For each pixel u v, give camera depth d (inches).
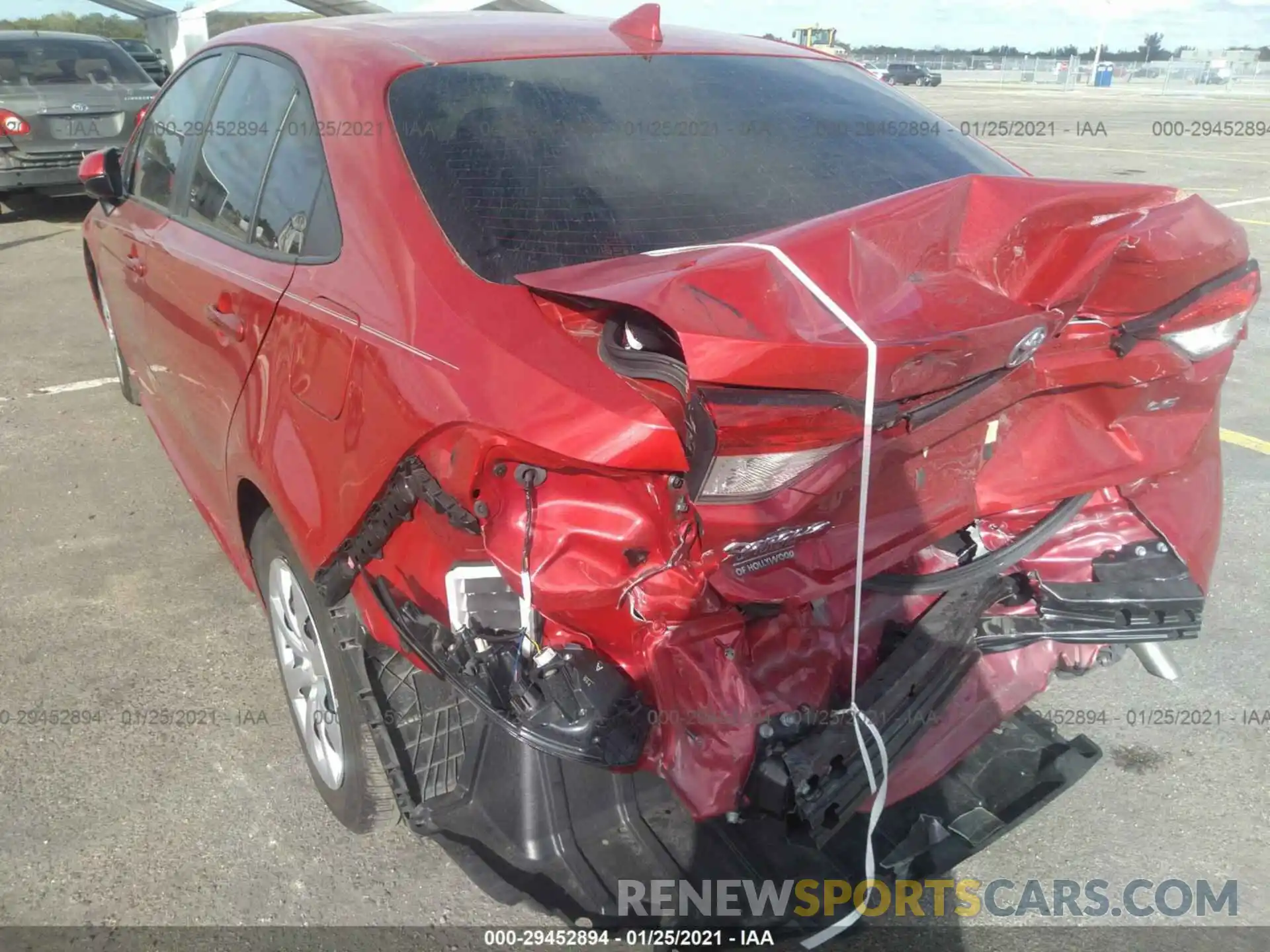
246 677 122.6
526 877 83.0
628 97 95.7
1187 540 93.7
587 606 69.1
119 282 145.5
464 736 85.6
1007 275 69.2
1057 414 83.4
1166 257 71.5
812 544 71.9
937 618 83.1
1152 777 106.7
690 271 60.7
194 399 115.6
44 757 108.7
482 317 72.5
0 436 192.7
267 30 118.0
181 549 151.9
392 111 88.8
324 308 83.9
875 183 94.0
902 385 61.7
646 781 90.8
